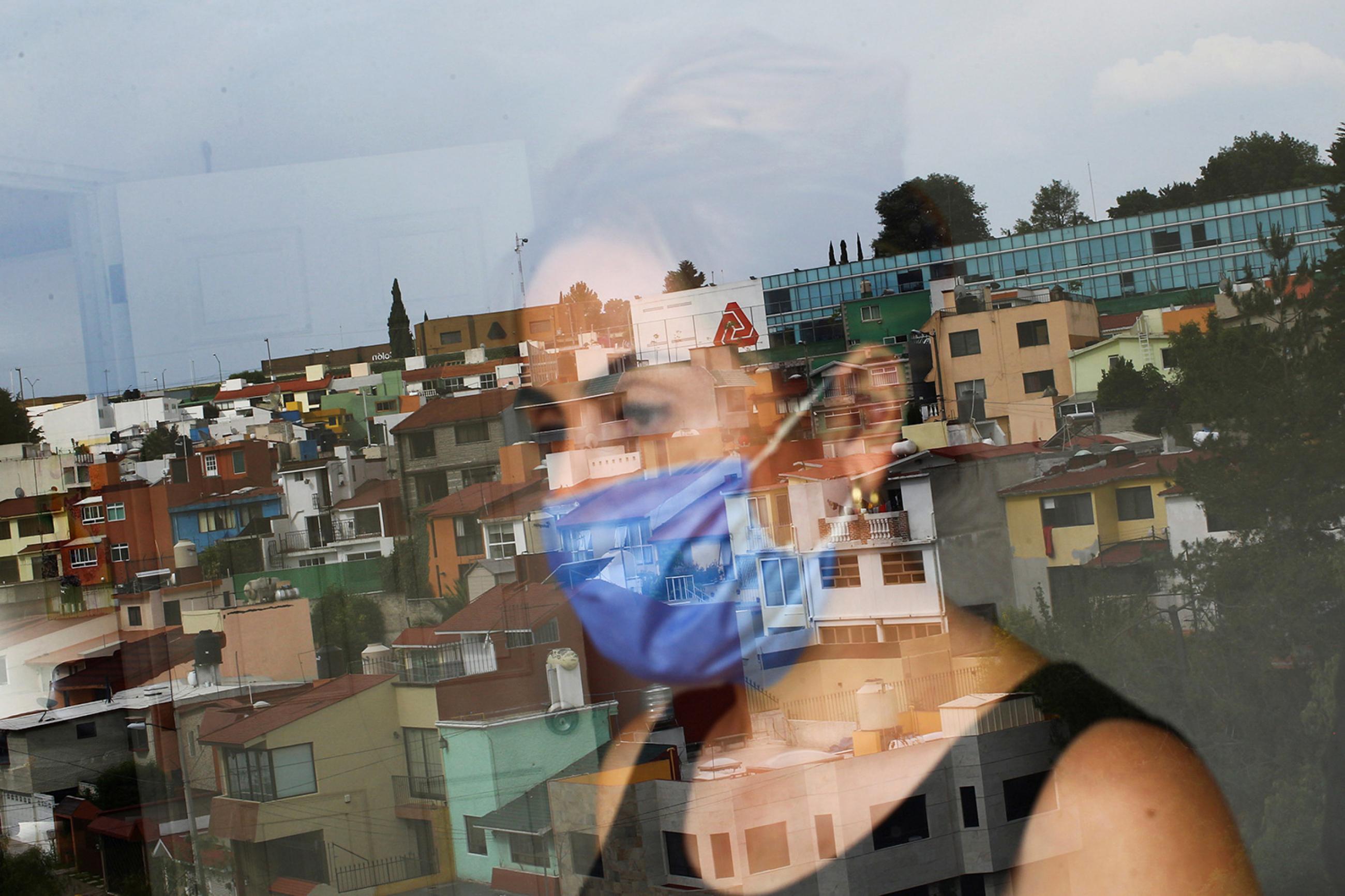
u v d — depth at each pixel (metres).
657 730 17.59
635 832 16.56
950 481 20.72
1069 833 17.84
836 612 19.23
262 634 20.22
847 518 20.05
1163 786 17.48
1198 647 18.81
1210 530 20.73
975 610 20.05
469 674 16.92
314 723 16.83
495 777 16.47
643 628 18.38
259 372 32.47
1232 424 22.36
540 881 16.17
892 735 18.36
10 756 19.52
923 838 17.70
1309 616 18.59
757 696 18.53
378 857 16.45
